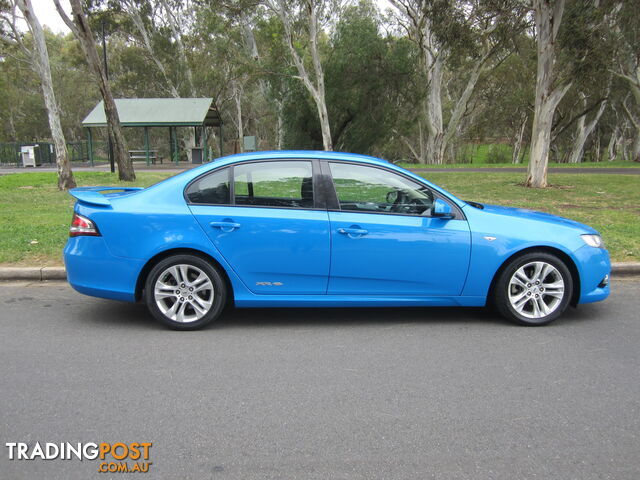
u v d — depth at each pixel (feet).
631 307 17.76
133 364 12.79
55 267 20.97
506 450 9.20
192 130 153.89
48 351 13.60
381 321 16.28
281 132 121.80
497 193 49.29
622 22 60.13
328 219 15.10
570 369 12.65
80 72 183.01
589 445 9.37
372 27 101.60
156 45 142.92
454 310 17.48
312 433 9.70
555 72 62.80
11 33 68.95
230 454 9.03
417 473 8.53
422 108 122.31
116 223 14.87
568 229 15.88
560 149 198.80
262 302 15.31
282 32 95.35
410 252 15.21
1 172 87.35
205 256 15.11
